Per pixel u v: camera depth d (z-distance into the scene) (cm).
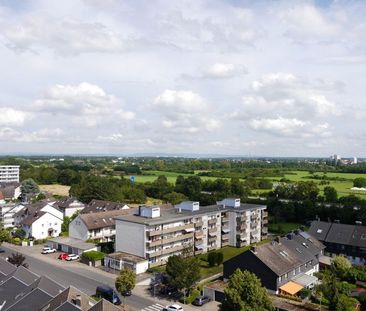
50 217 12094
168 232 9094
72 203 15038
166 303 6606
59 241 10419
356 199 15412
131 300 6712
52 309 4828
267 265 7038
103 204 14150
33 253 9900
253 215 11562
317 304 6388
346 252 9700
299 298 6681
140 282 7600
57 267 8606
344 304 6172
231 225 11194
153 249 8769
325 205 15012
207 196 16662
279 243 8162
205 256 9844
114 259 8494
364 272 7831
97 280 7712
